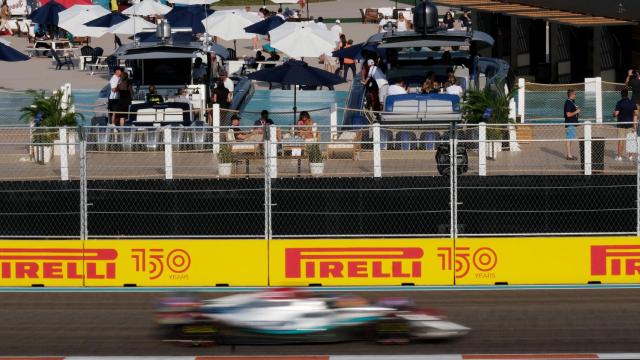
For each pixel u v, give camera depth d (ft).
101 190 203.31
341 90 329.93
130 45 289.74
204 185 203.72
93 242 178.91
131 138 213.87
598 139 187.11
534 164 205.87
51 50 376.68
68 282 179.22
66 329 150.82
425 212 191.42
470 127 216.95
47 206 203.41
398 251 177.47
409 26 396.37
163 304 142.92
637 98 267.59
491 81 267.39
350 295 169.27
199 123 254.06
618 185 187.83
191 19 354.13
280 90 312.71
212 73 294.87
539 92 276.21
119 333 148.25
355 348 139.23
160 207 203.41
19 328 151.64
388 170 206.18
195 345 140.97
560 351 138.21
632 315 155.74
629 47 352.90
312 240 177.99
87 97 302.66
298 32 300.20
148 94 260.62
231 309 138.92
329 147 207.41
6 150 221.05
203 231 203.31
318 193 202.28
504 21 370.73
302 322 137.59
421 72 276.41
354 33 428.97
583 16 343.46
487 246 177.17
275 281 178.19
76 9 368.27
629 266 177.17
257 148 206.49
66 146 204.44
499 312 158.20
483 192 201.67
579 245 177.17
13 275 179.63
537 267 177.17
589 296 167.84
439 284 177.06
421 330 141.49
